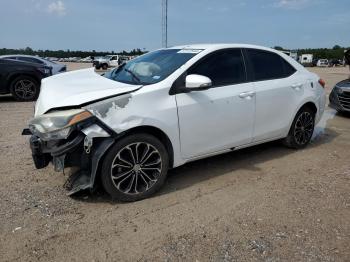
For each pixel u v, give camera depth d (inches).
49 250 117.2
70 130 135.6
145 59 190.5
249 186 169.2
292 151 223.0
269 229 131.1
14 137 244.2
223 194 160.2
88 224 133.0
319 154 218.7
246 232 129.0
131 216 139.5
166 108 153.4
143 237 125.4
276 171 189.0
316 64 2706.7
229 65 182.4
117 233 127.6
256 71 193.8
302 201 153.9
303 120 223.0
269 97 194.4
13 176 173.8
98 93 145.6
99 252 116.6
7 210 141.0
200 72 169.0
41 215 138.2
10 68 405.4
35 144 144.2
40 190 159.2
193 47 185.9
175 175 181.3
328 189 166.6
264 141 202.2
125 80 172.6
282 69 209.6
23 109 359.6
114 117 140.8
